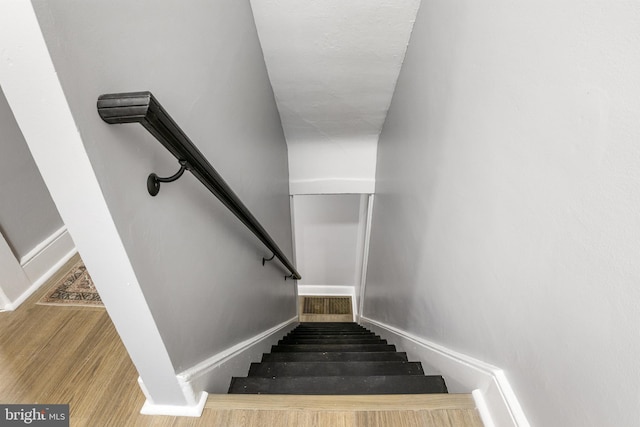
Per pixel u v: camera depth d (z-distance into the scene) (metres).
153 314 0.75
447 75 1.22
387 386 1.28
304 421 1.01
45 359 1.28
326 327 3.74
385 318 2.56
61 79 0.45
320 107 2.48
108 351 1.31
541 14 0.66
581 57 0.56
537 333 0.72
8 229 1.52
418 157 1.64
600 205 0.53
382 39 1.88
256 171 1.79
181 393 0.98
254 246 1.71
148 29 0.69
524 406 0.79
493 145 0.88
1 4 0.40
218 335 1.22
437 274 1.36
